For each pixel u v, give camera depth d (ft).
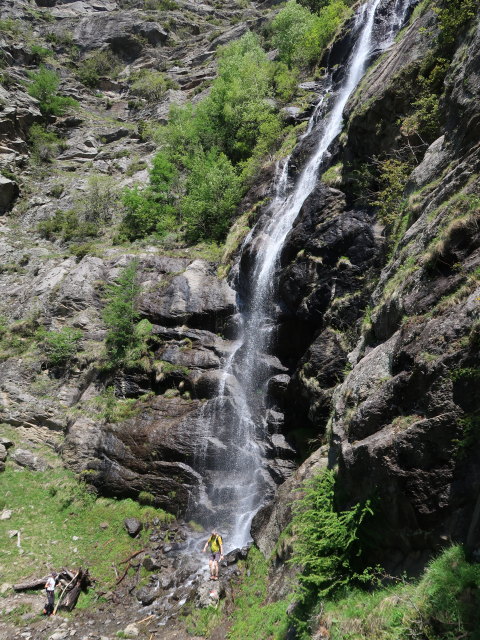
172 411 52.65
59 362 65.16
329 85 78.38
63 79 173.99
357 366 27.78
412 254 27.61
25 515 47.88
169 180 98.73
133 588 38.04
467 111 29.17
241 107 89.51
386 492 20.35
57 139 137.69
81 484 51.08
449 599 15.40
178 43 200.34
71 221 101.81
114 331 63.98
